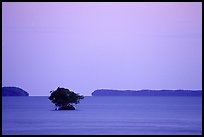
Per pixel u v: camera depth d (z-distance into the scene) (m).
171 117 105.56
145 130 69.25
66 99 110.50
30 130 68.06
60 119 92.75
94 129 70.25
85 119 94.50
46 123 81.88
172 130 69.38
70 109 112.00
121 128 72.44
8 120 88.50
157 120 93.38
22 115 103.75
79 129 70.12
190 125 80.69
